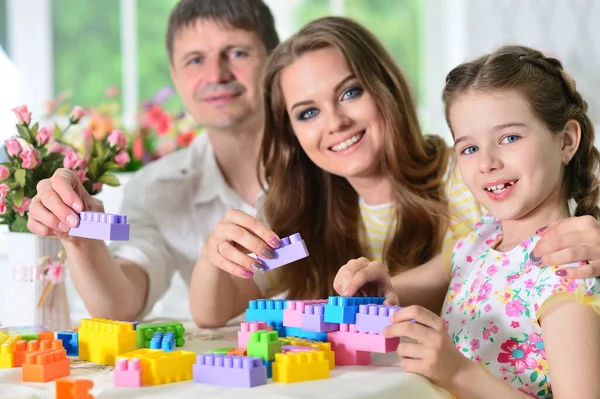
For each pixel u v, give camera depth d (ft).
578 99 3.37
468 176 3.23
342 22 4.40
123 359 2.46
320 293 4.59
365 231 4.59
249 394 2.29
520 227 3.29
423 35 9.34
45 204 3.25
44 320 3.58
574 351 2.70
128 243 4.74
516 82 3.11
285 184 4.70
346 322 2.80
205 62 5.08
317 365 2.51
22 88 9.40
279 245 3.40
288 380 2.45
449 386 2.66
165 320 4.48
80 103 9.52
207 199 5.24
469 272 3.46
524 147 3.08
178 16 5.17
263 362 2.56
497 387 2.68
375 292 3.37
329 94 4.19
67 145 3.99
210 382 2.47
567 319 2.75
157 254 4.81
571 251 2.77
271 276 4.56
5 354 2.75
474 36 8.86
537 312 2.84
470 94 3.18
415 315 2.64
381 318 2.72
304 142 4.33
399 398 2.40
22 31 9.39
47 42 9.43
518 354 3.00
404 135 4.33
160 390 2.38
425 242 4.35
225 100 5.06
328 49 4.25
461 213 4.33
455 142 3.30
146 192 5.24
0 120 9.11
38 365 2.52
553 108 3.14
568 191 3.34
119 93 9.48
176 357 2.52
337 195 4.62
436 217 4.31
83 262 3.90
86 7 9.43
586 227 2.82
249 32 5.06
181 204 5.27
